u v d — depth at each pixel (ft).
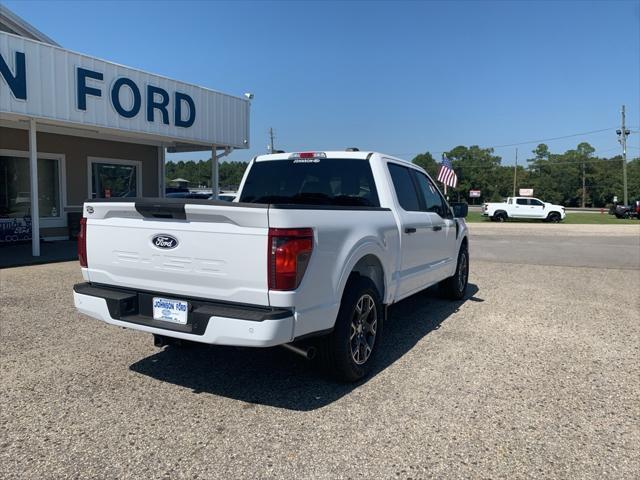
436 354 16.65
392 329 19.69
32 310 21.35
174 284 12.43
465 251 25.76
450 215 23.79
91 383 13.84
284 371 14.96
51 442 10.68
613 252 50.39
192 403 12.67
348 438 10.98
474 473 9.71
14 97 33.01
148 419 11.77
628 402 13.01
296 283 11.23
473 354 16.70
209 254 11.73
